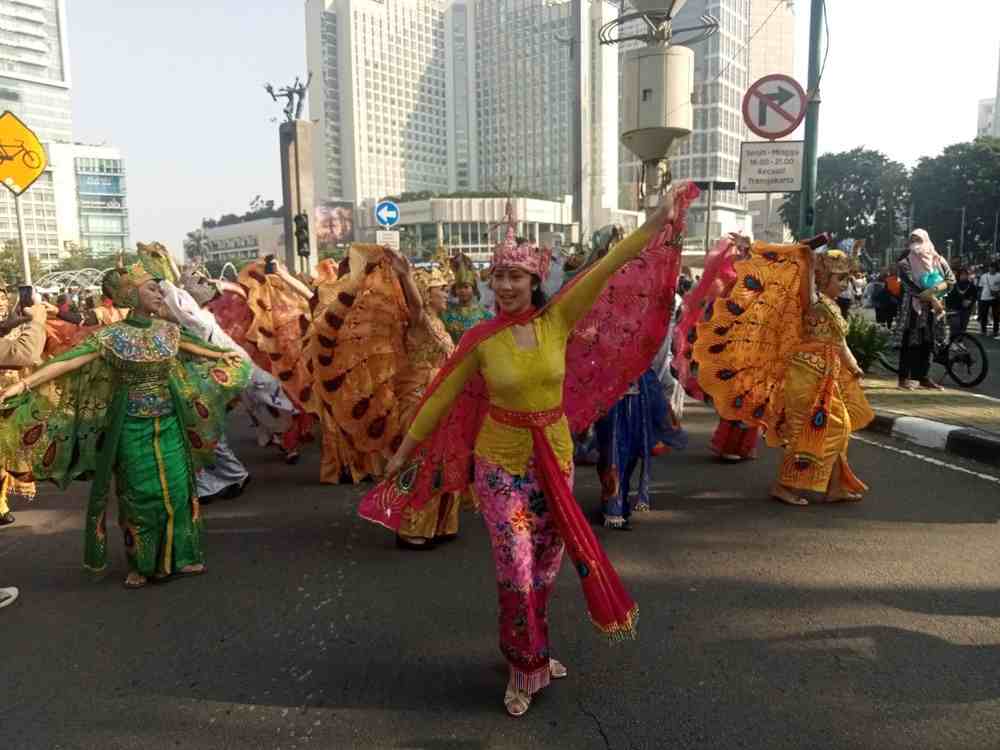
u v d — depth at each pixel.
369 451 5.86
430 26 126.25
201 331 5.73
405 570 4.57
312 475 6.89
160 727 3.02
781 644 3.52
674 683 3.22
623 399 5.08
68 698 3.25
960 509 5.33
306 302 7.66
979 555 4.50
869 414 5.61
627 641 3.58
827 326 5.38
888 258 72.38
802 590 4.10
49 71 116.56
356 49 115.88
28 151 13.09
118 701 3.22
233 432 8.96
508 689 3.09
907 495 5.67
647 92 12.51
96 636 3.82
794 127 9.88
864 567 4.38
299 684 3.31
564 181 100.56
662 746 2.79
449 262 7.23
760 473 6.50
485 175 109.31
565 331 3.03
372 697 3.19
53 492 6.66
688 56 12.56
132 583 4.43
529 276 2.95
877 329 11.85
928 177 66.19
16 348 4.91
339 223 97.00
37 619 4.04
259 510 5.85
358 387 5.71
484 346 2.96
